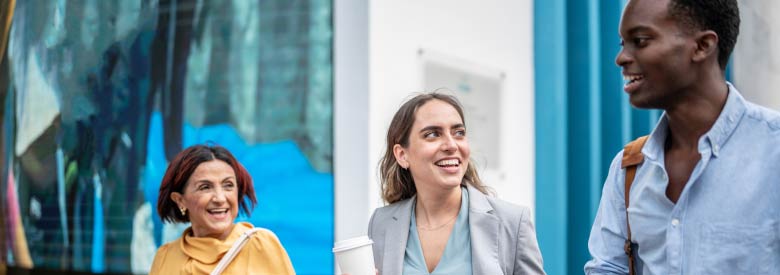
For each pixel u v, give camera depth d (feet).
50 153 14.46
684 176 4.70
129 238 13.71
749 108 4.52
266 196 12.63
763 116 4.47
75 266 14.16
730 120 4.49
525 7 16.39
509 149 15.34
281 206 12.57
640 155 5.02
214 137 13.07
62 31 14.47
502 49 15.42
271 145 12.75
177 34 13.47
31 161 14.58
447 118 6.47
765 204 4.36
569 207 12.69
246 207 7.47
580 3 12.76
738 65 11.75
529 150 16.22
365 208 12.24
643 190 4.90
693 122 4.60
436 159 6.40
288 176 12.60
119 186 13.80
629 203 5.05
